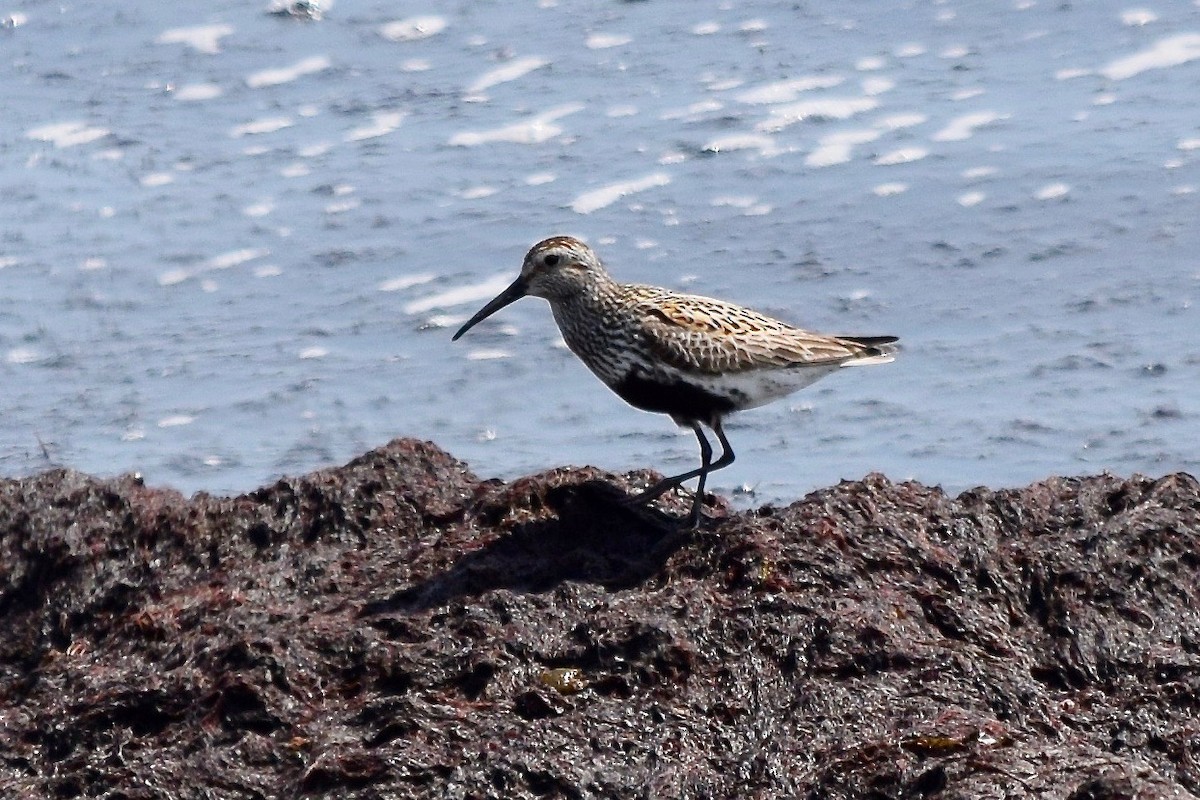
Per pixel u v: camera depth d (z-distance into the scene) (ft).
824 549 33.40
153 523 36.50
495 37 78.33
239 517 36.52
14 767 31.68
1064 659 32.12
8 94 76.59
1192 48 72.23
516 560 34.65
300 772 29.94
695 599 32.14
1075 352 55.57
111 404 56.49
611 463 51.90
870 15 77.56
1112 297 58.18
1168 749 30.37
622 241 62.90
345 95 74.90
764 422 54.08
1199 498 34.99
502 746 29.45
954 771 27.99
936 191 64.49
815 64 73.77
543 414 55.11
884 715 29.94
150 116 74.33
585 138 69.82
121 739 31.53
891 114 69.72
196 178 69.51
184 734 31.24
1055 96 70.13
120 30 81.25
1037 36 74.54
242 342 59.67
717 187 65.92
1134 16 74.90
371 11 81.30
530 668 31.24
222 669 31.86
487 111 72.23
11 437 55.11
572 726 29.91
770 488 50.08
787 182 65.87
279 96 75.20
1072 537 34.42
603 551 35.06
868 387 55.26
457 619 32.55
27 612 36.06
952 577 33.37
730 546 33.50
